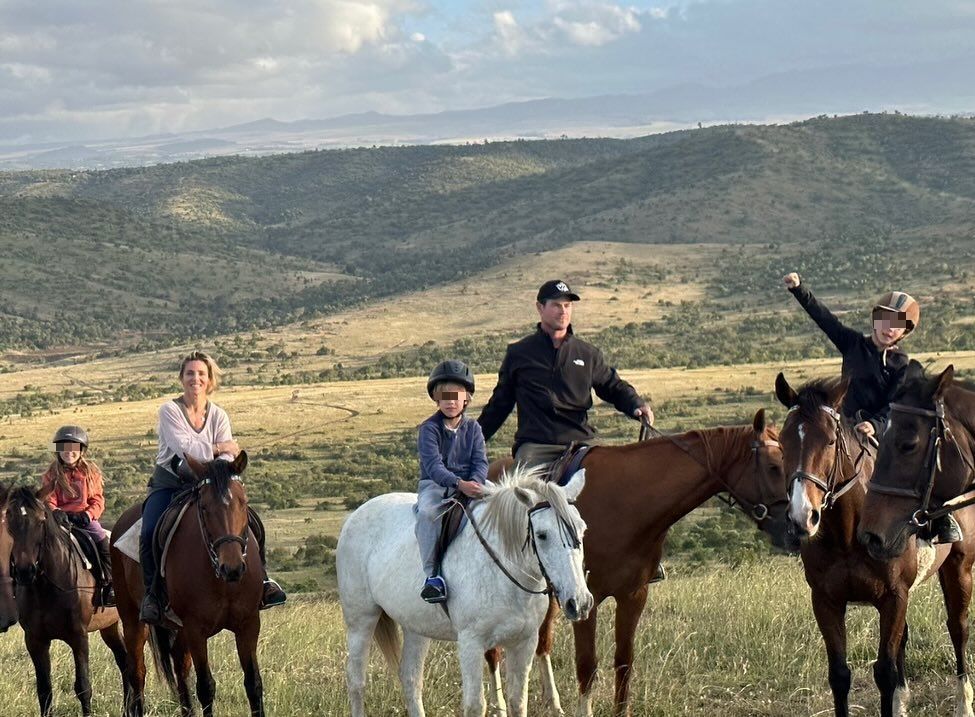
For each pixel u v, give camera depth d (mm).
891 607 6879
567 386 8055
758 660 8352
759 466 7203
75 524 8875
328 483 79312
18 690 9070
